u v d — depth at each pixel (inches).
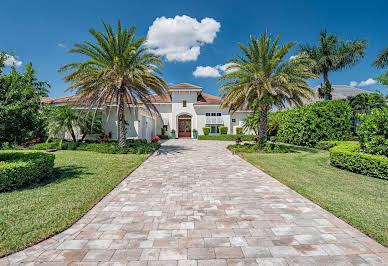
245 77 641.6
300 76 643.5
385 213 200.7
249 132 1218.6
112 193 265.3
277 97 639.1
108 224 181.5
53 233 163.0
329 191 267.0
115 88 626.5
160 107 1330.0
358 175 351.9
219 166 439.5
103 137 776.9
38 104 294.0
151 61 628.4
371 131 388.5
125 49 617.6
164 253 139.6
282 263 129.7
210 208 216.8
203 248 145.3
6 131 259.6
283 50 612.1
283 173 366.9
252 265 127.7
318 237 160.2
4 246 144.9
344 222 185.9
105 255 137.6
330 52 967.6
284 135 912.9
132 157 533.3
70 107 702.5
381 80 425.1
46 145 706.2
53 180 321.4
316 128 719.7
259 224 181.2
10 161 295.4
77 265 127.6
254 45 649.6
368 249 145.2
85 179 323.3
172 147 784.3
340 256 136.9
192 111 1307.8
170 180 329.1
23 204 219.6
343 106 705.6
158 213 204.2
